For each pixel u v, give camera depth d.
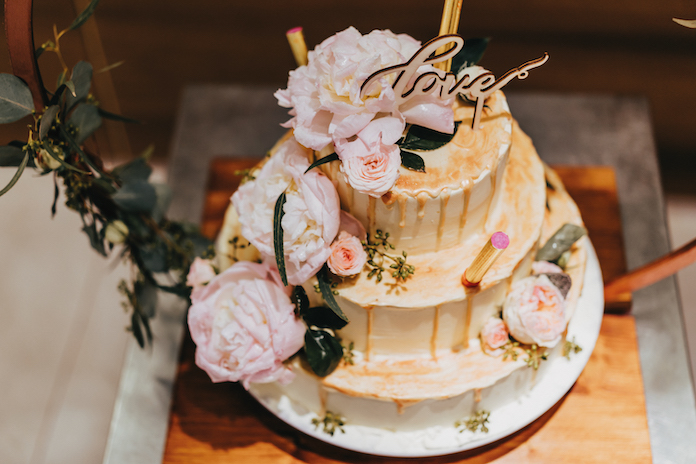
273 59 1.32
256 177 0.73
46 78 0.80
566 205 0.79
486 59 1.27
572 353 0.76
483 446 0.79
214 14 1.25
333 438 0.73
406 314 0.68
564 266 0.76
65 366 1.20
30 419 1.14
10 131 0.75
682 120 1.29
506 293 0.71
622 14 1.16
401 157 0.66
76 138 0.72
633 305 0.89
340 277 0.69
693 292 1.28
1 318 1.21
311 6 1.22
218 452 0.80
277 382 0.77
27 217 1.23
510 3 1.18
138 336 0.81
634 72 1.25
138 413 0.85
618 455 0.78
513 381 0.72
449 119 0.65
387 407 0.71
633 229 0.95
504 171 0.69
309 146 0.63
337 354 0.70
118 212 0.79
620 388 0.82
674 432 0.81
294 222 0.64
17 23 0.63
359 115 0.62
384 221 0.67
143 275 0.82
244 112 1.08
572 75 1.28
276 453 0.80
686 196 1.40
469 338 0.72
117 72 1.34
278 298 0.69
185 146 1.05
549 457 0.78
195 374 0.85
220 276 0.71
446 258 0.69
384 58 0.62
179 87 1.37
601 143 1.02
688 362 0.85
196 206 0.99
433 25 1.24
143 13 1.24
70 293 1.25
